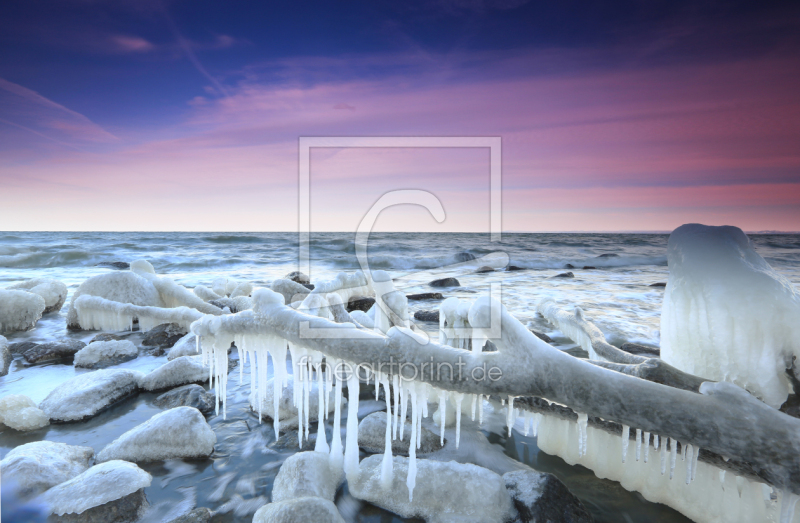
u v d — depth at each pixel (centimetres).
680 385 187
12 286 724
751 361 188
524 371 179
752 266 201
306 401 234
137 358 462
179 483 235
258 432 291
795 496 145
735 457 153
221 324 243
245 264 1728
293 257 1925
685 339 212
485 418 307
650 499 212
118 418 313
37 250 2191
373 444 261
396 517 203
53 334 569
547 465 246
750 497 177
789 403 185
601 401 169
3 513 185
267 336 232
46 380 396
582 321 413
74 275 1279
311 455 222
